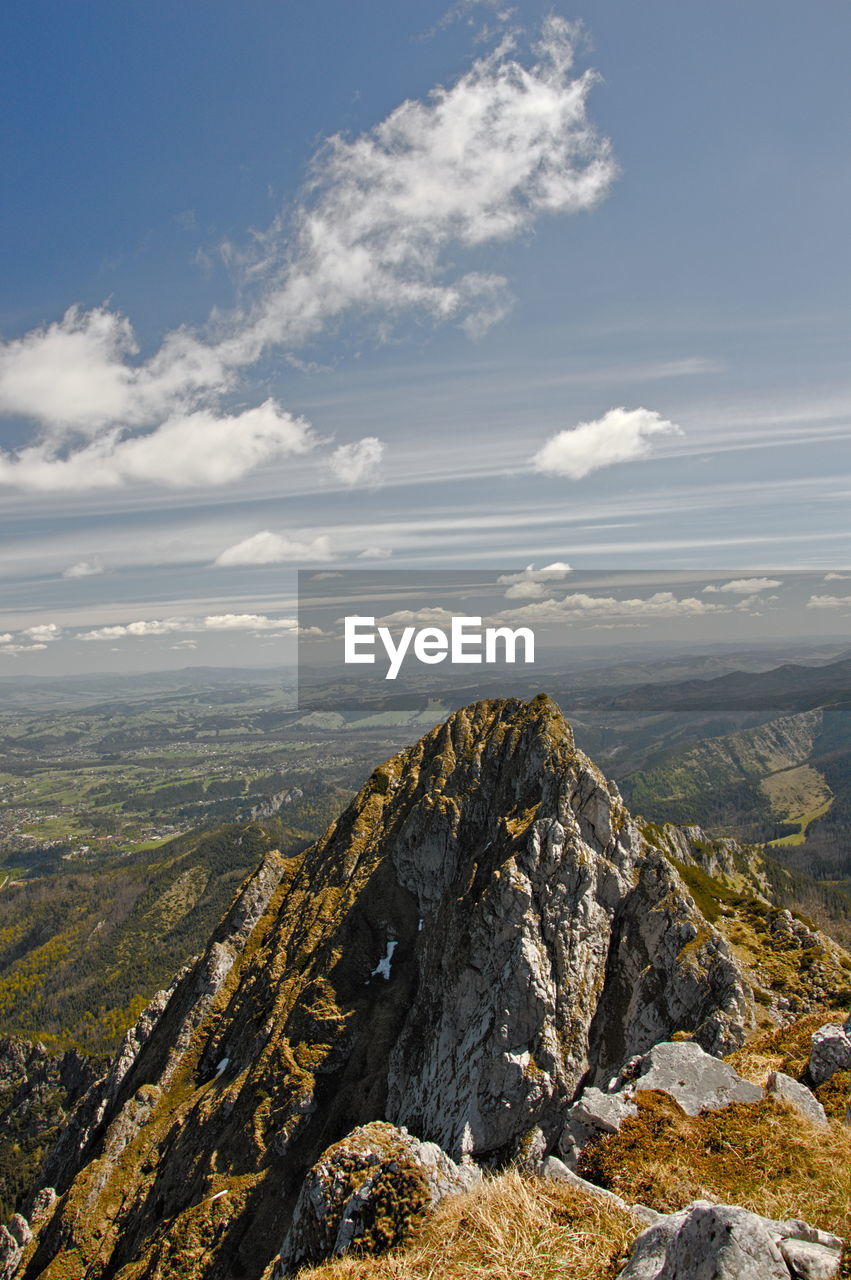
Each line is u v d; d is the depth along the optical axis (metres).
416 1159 18.91
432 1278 13.69
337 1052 64.31
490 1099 46.03
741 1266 10.17
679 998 47.41
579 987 50.00
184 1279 51.12
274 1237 51.50
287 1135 58.12
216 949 98.00
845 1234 13.39
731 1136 18.88
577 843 55.31
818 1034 24.89
